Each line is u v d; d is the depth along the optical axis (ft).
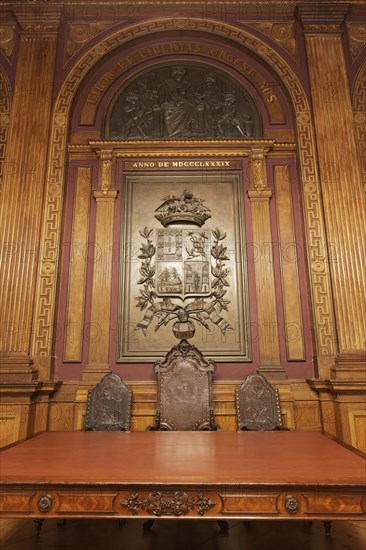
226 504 5.98
